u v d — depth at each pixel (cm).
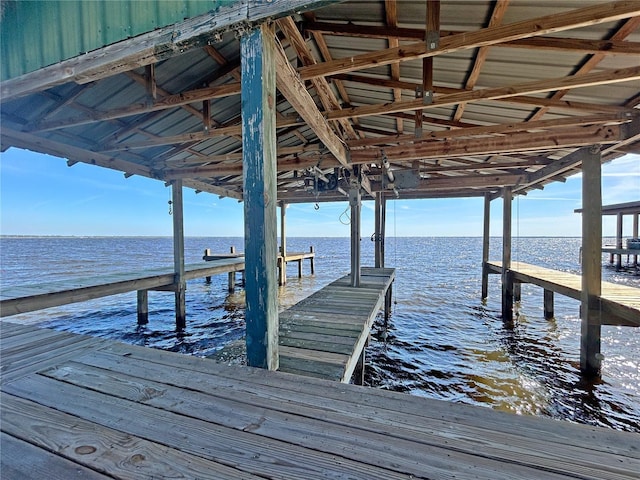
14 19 224
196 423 106
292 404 118
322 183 491
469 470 82
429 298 857
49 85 210
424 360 447
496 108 309
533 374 396
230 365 156
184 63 272
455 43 170
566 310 722
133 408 117
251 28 146
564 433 99
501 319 650
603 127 316
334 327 293
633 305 334
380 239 739
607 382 371
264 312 151
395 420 107
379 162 420
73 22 195
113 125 357
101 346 191
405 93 311
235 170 506
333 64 204
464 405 116
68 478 82
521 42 196
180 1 159
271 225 152
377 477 80
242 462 86
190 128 392
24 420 110
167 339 557
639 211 1229
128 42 175
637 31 177
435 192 791
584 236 380
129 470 84
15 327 236
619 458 87
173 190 589
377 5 192
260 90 145
